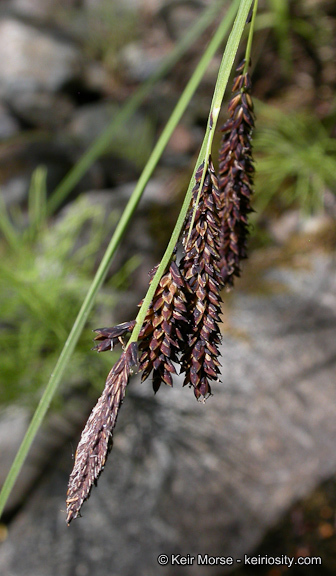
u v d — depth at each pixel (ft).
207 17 1.36
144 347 0.57
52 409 2.66
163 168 4.09
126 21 5.57
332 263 2.79
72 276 2.84
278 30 3.48
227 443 2.40
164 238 3.30
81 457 0.55
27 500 2.45
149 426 2.47
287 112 3.49
